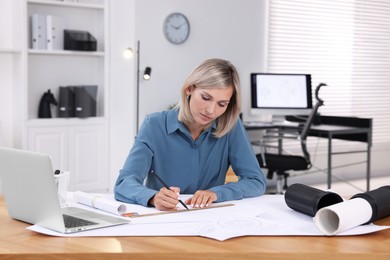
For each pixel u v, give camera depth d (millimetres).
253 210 2057
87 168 5512
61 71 5547
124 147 5598
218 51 5938
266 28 6262
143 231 1768
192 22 5762
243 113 6152
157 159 2416
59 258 1545
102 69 5703
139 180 2322
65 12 5516
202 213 2002
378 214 1863
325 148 6859
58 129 5332
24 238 1699
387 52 7230
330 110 6852
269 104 5711
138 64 5504
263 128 5516
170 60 5668
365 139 5820
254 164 2484
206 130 2393
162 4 5586
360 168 7195
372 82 7141
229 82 2180
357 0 6918
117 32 5543
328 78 6793
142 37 5500
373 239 1734
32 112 5402
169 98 5695
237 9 6023
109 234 1729
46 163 1697
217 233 1748
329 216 1822
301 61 6566
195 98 2195
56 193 1711
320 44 6688
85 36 5426
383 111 7285
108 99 5578
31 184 1778
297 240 1708
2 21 5207
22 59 5094
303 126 5477
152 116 2434
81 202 2133
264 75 5703
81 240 1672
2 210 2061
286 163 4922
